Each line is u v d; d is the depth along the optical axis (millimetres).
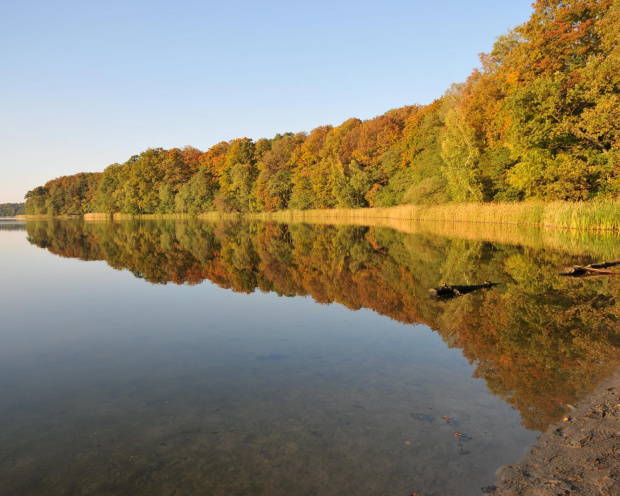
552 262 14961
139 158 97750
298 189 72312
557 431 3770
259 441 3773
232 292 11398
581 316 7949
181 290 11750
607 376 4988
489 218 36562
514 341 6527
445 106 49938
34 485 3242
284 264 16688
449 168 40719
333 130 75312
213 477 3277
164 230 43250
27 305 9930
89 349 6602
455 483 3109
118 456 3602
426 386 4895
